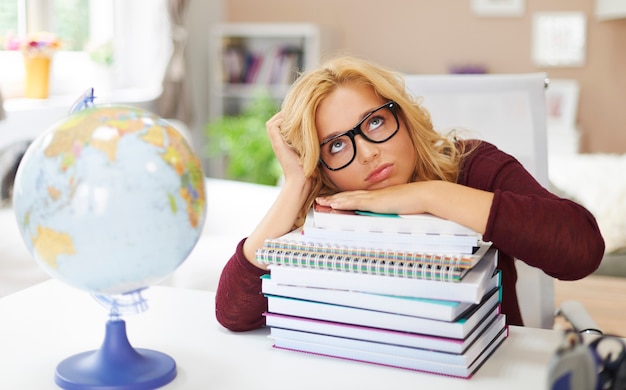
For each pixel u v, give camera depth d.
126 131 0.82
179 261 0.85
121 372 0.89
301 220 1.19
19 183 0.83
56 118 3.28
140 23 4.41
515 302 1.29
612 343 0.69
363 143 1.10
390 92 1.12
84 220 0.79
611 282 1.97
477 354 0.95
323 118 1.11
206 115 5.20
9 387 0.89
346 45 5.19
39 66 3.42
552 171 3.33
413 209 1.03
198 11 5.04
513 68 4.94
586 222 1.06
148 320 1.14
